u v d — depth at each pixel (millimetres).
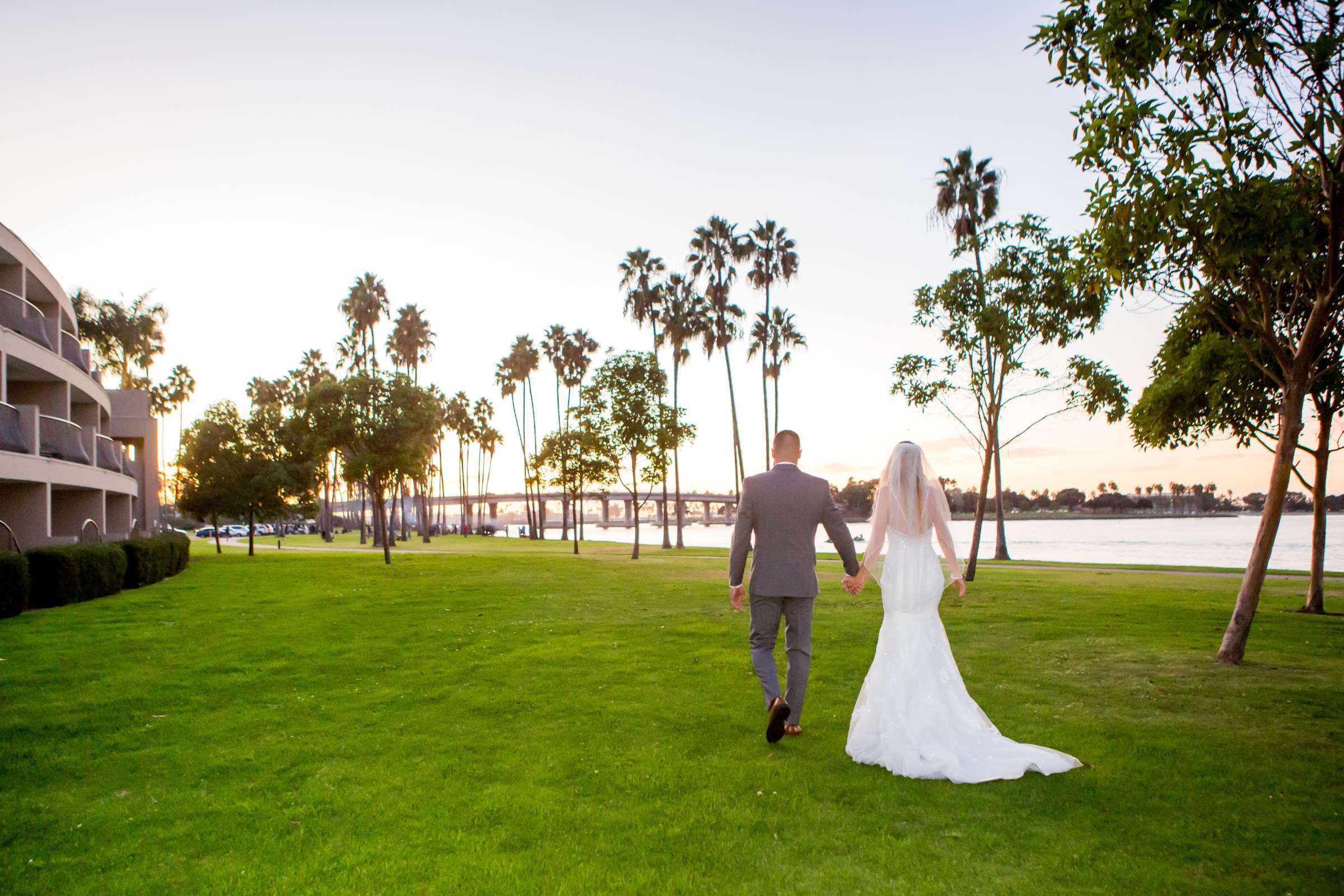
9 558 12867
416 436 30188
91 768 5293
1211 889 3408
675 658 8961
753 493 5922
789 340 55188
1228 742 5566
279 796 4727
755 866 3680
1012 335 18109
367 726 6277
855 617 12203
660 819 4258
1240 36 7844
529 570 24016
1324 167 8070
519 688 7531
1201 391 13984
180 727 6281
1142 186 8117
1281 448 8508
